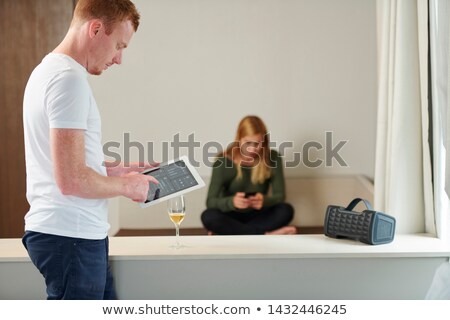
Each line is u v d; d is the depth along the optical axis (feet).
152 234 15.14
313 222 16.22
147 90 16.55
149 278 7.68
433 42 8.34
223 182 14.48
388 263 7.75
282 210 14.33
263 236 8.62
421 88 8.55
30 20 14.87
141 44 16.43
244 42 16.47
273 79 16.58
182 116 16.63
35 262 6.57
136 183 6.91
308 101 16.62
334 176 16.62
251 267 7.72
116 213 15.94
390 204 8.82
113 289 7.55
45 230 6.47
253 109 16.66
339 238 8.48
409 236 8.64
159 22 16.39
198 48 16.47
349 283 7.77
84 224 6.55
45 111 6.33
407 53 8.62
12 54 14.89
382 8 9.25
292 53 16.52
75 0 14.93
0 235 15.14
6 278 7.57
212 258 7.64
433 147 8.55
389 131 8.98
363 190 15.42
